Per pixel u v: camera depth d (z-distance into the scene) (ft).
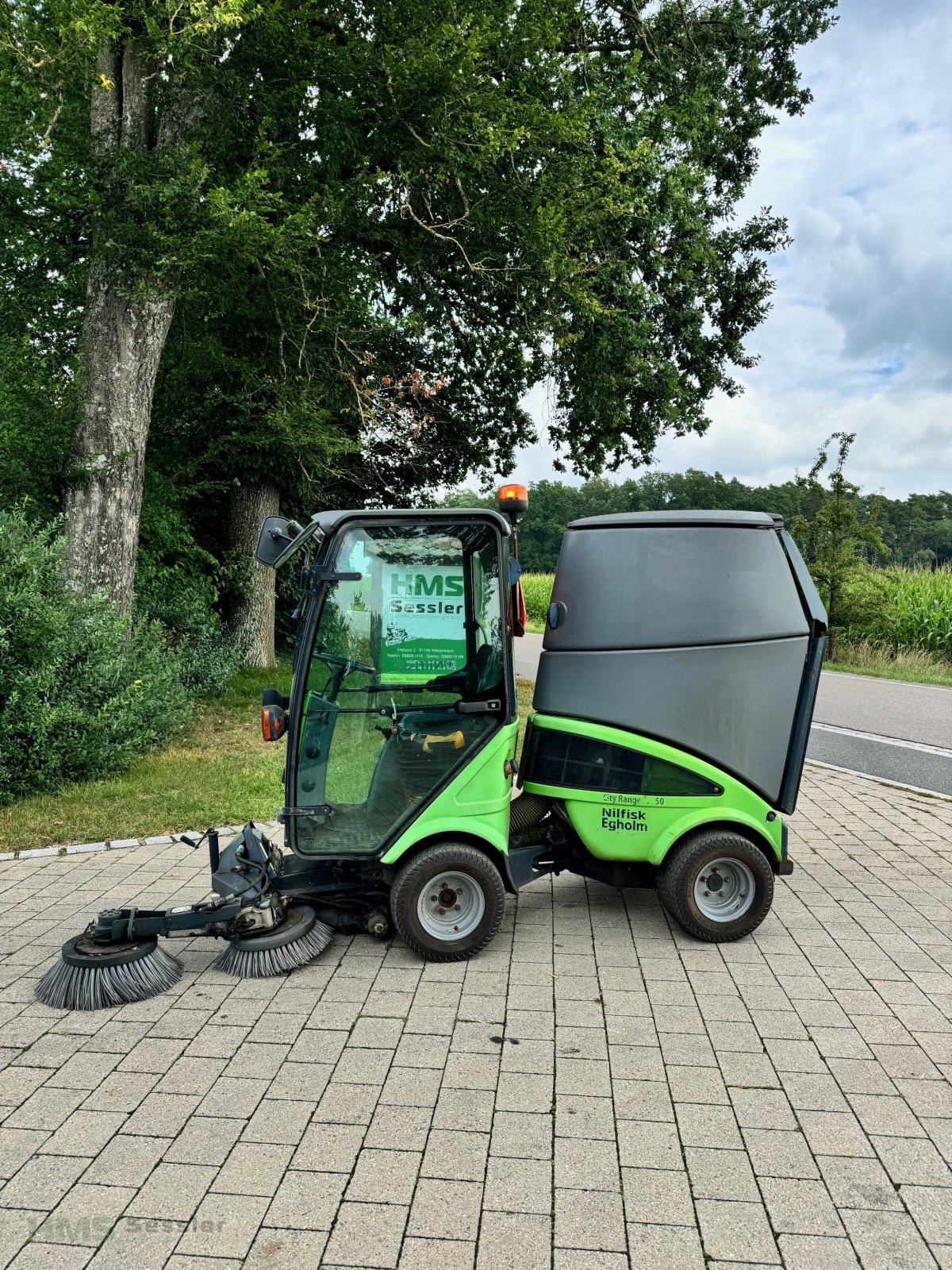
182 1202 8.95
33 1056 11.74
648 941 15.53
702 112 48.47
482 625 14.57
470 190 39.58
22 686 24.61
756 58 52.03
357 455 60.23
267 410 45.44
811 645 15.26
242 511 50.90
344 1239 8.41
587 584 15.40
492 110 36.58
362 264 39.88
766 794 15.28
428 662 14.51
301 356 40.04
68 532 32.07
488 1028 12.44
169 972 13.79
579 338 44.27
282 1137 10.00
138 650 31.45
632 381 49.80
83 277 38.45
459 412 60.23
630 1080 11.12
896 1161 9.58
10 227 35.81
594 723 15.25
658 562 15.21
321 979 14.03
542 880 18.79
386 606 14.42
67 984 13.17
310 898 15.17
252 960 14.11
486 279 42.11
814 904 17.39
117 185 31.40
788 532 15.62
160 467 45.91
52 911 16.83
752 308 56.08
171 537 42.83
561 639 15.52
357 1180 9.27
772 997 13.39
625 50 49.49
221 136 35.06
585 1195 9.02
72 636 26.50
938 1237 8.46
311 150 37.27
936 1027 12.50
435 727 14.49
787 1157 9.63
